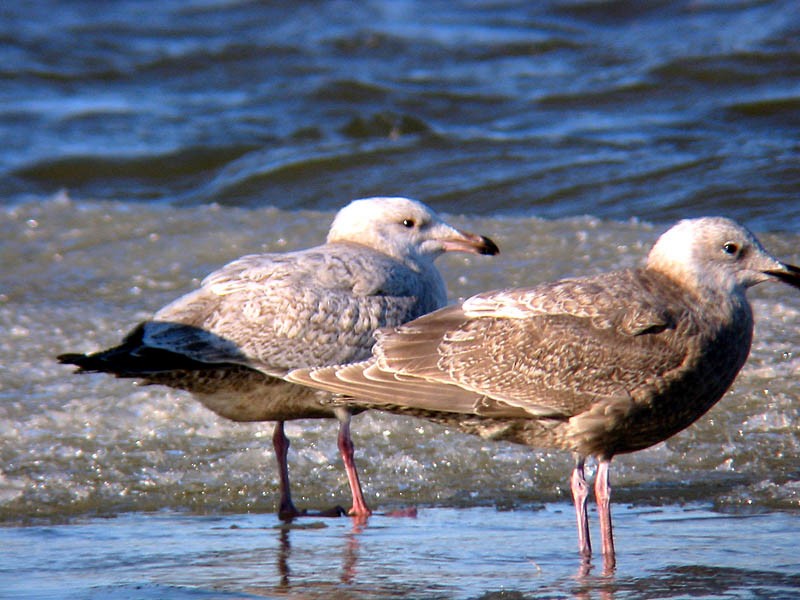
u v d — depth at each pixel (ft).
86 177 88.28
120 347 36.70
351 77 106.73
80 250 66.44
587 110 92.43
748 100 88.43
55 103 106.01
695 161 75.51
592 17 122.11
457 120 93.50
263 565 31.53
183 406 45.60
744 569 30.07
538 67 107.04
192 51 121.19
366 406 35.73
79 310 56.59
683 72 95.30
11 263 64.95
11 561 32.09
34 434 43.24
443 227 42.09
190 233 68.23
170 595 28.86
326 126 93.35
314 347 37.60
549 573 30.32
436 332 32.89
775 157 75.00
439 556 32.12
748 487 37.52
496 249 41.57
